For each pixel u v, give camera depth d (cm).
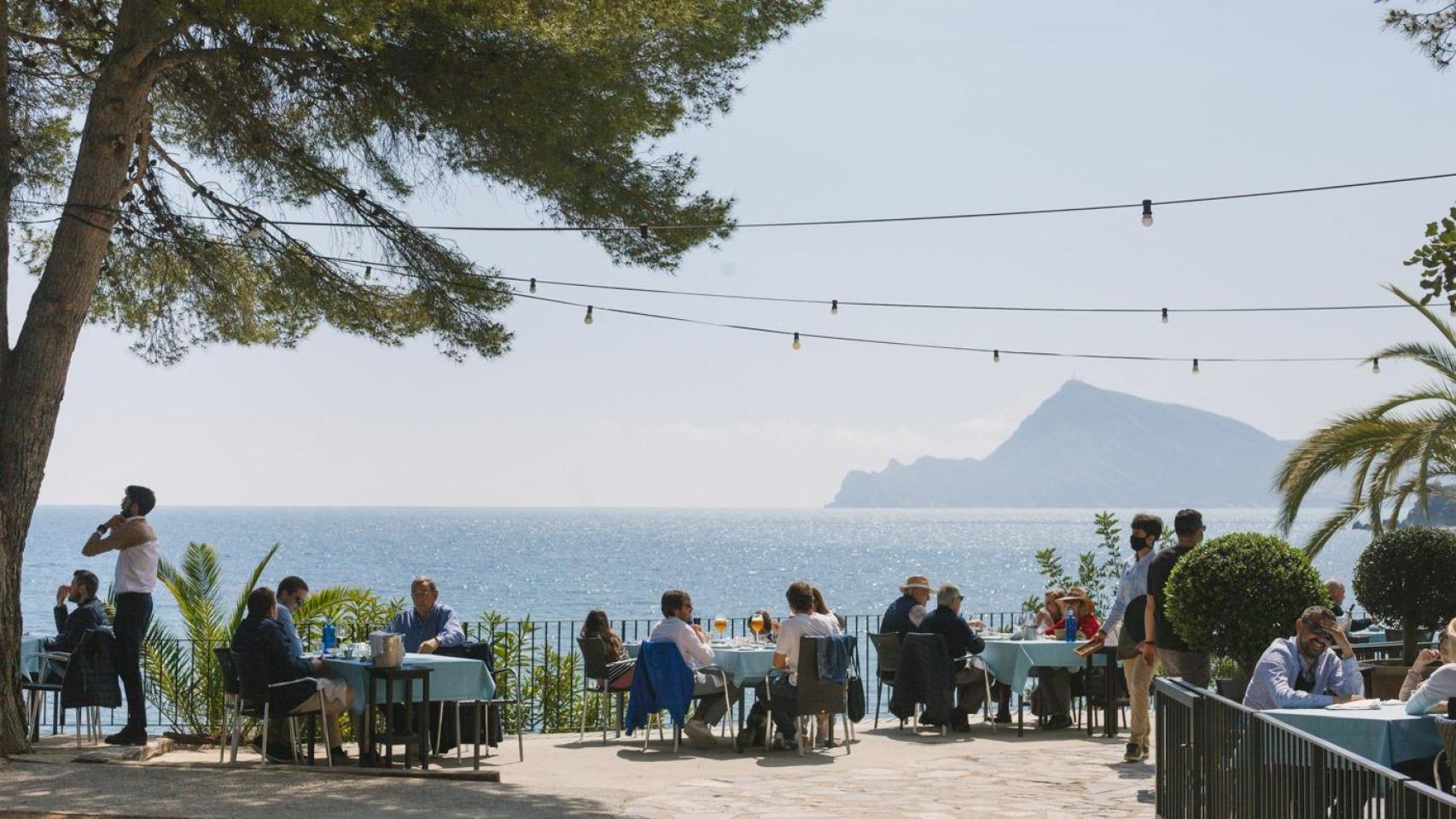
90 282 1102
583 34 1012
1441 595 1092
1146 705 1095
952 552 13212
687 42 1114
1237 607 880
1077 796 934
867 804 898
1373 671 1062
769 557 11350
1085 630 1384
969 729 1355
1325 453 1689
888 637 1382
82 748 1095
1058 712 1353
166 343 1363
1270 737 595
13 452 1061
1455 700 677
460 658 1141
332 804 854
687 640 1181
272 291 1296
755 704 1215
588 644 1289
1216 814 672
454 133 1088
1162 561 1000
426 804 862
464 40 1035
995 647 1332
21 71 1170
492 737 1170
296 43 991
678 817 843
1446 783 679
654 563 9650
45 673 1198
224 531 18425
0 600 1038
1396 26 788
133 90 1084
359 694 1047
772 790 962
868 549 13850
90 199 1088
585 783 991
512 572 7856
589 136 1085
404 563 8856
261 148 1128
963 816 855
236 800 856
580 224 1173
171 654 1356
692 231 1182
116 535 1113
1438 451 1670
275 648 1019
